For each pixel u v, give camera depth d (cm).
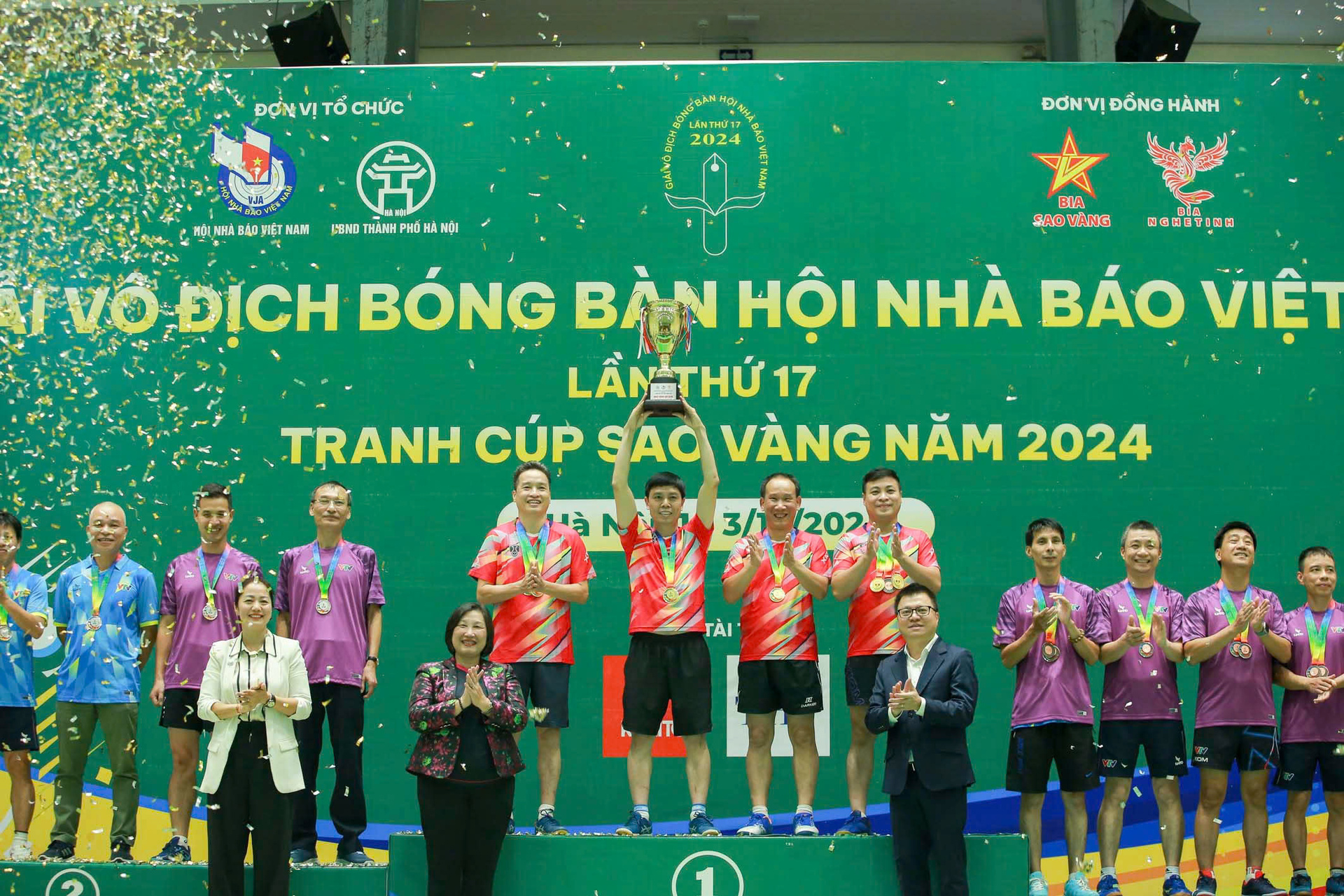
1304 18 866
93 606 573
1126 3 858
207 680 499
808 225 674
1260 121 678
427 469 665
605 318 672
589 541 657
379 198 684
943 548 650
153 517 662
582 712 643
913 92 681
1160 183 674
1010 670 639
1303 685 558
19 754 579
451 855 486
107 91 688
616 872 512
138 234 682
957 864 486
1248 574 570
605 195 680
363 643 565
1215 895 550
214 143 688
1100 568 647
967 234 672
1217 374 662
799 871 511
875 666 543
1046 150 677
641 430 665
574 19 888
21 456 666
